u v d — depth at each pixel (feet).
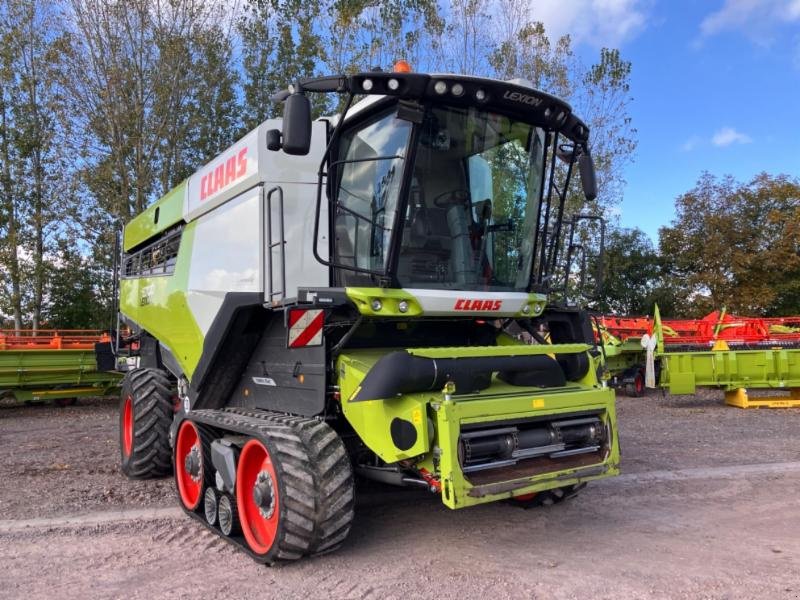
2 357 40.47
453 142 14.96
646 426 32.58
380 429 13.20
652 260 105.70
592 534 15.79
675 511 17.70
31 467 24.34
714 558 14.03
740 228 93.56
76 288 76.64
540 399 13.76
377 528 16.38
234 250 17.02
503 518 17.17
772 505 18.17
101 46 64.59
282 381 15.81
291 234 15.53
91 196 70.54
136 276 27.55
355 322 14.88
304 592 12.40
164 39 66.69
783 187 91.35
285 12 77.51
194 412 17.78
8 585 13.06
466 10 65.51
